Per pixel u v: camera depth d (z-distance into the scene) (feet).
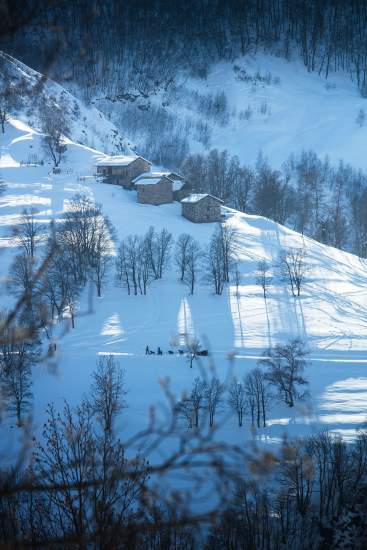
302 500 238.07
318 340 502.38
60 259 443.73
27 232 514.68
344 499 242.99
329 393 392.06
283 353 406.21
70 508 40.52
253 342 489.67
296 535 224.12
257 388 352.69
